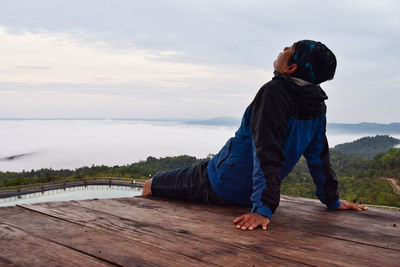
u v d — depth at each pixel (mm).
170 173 2201
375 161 73750
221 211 1843
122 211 1739
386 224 1682
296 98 1697
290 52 1734
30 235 1241
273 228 1528
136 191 35188
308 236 1416
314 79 1727
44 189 31141
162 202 2053
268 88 1685
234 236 1358
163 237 1299
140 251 1120
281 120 1638
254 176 1633
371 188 40531
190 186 2057
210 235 1357
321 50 1688
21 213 1570
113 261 1014
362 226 1633
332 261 1108
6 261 980
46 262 983
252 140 1695
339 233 1486
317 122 1837
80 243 1175
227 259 1081
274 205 1555
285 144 1735
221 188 1910
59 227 1370
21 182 37812
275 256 1135
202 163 2092
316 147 1979
